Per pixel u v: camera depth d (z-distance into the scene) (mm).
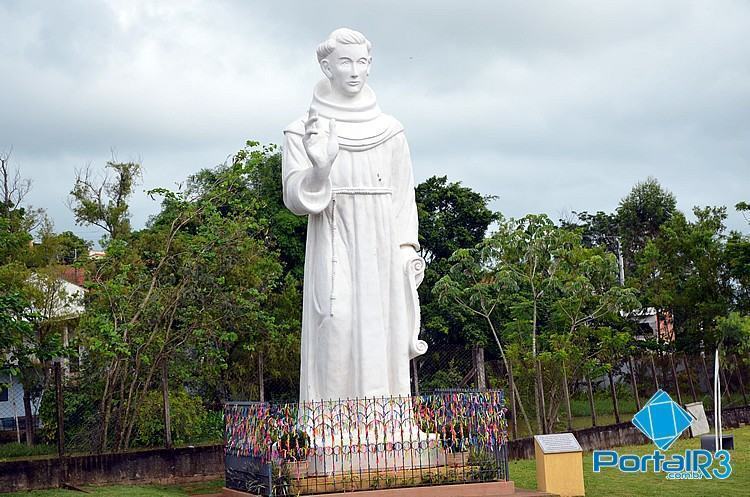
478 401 15297
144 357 21469
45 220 43250
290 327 28047
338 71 16156
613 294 26719
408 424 15273
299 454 14312
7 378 30422
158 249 26000
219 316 22953
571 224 54406
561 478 14789
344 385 15547
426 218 37656
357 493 13609
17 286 26984
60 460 17922
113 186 43156
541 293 26094
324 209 15633
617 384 33719
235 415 15664
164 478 18859
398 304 15938
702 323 35344
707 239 36062
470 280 29594
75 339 22625
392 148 16328
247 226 22891
